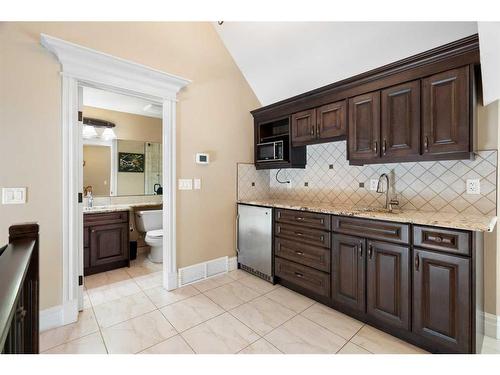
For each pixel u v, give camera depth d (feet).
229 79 10.21
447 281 5.02
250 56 9.76
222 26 9.30
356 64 7.75
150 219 12.09
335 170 9.34
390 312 5.88
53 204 6.23
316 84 9.14
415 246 5.47
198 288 8.58
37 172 6.01
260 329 6.21
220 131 9.93
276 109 10.06
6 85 5.63
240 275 9.81
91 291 8.27
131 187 13.19
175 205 8.54
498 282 5.91
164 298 7.82
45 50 6.09
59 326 6.25
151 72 7.62
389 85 6.76
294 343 5.68
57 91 6.24
